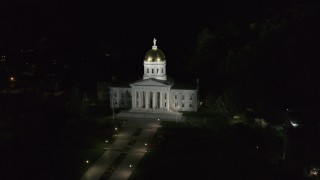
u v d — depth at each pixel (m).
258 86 124.12
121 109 150.75
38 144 108.19
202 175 87.88
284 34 124.06
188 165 93.81
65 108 145.25
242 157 98.38
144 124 128.75
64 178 85.94
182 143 109.50
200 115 142.00
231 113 138.00
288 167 90.94
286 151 94.12
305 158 87.25
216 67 169.38
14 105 149.25
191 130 121.94
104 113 144.75
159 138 112.31
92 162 95.56
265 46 126.38
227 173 88.94
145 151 103.56
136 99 146.38
